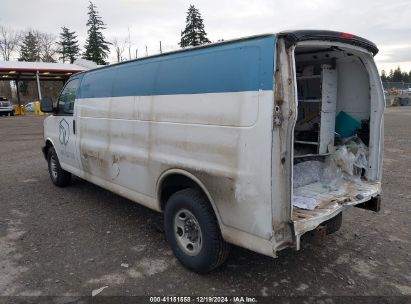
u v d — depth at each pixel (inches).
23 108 1412.4
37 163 378.3
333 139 167.0
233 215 124.3
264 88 110.9
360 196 146.1
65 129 240.7
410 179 286.4
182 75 140.3
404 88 1711.4
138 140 166.1
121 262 156.4
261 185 113.7
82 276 145.4
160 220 204.7
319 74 160.4
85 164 219.5
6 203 238.2
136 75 167.5
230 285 138.6
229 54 122.9
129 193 179.5
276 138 111.3
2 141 571.8
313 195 145.9
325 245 172.4
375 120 156.9
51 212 219.3
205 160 131.2
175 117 143.0
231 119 120.3
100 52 2279.8
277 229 115.7
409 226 194.5
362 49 143.0
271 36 111.6
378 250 167.8
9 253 165.5
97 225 197.8
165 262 156.0
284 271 148.8
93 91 205.0
